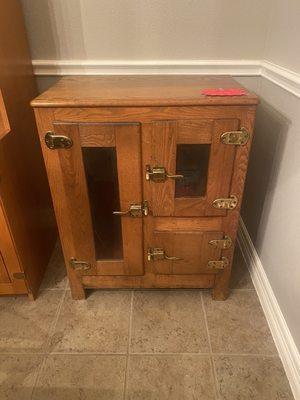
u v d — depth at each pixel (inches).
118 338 41.1
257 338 41.1
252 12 44.8
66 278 50.4
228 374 37.0
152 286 45.2
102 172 37.2
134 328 42.4
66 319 43.7
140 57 48.0
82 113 32.1
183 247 40.6
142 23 45.4
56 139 33.2
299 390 33.8
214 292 45.8
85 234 40.2
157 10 44.5
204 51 47.6
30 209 46.2
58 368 37.8
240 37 46.6
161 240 40.1
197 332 41.9
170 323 43.1
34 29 45.8
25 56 45.0
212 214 38.0
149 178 35.1
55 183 36.4
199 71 48.9
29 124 46.6
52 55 47.8
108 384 36.1
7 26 39.0
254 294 47.5
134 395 35.0
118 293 47.8
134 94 33.9
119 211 38.8
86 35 46.3
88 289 48.1
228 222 38.9
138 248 41.0
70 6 44.1
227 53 47.8
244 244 54.6
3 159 37.8
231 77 46.1
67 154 34.3
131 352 39.4
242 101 31.1
